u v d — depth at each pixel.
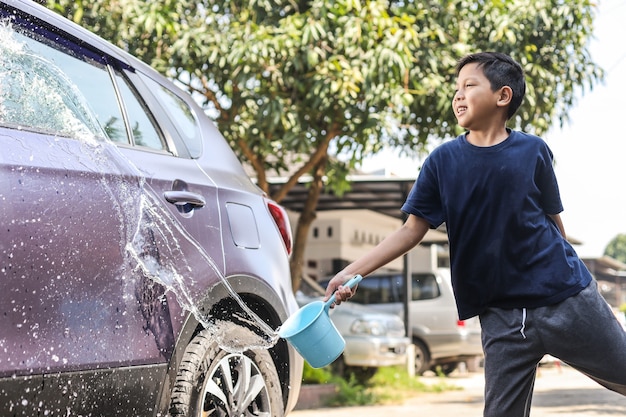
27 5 3.17
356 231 20.16
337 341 3.09
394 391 11.51
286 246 4.40
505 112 3.07
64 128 3.12
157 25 8.19
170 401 3.36
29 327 2.78
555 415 8.06
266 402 3.91
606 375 3.01
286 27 8.46
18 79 3.01
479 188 3.01
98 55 3.55
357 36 8.32
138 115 3.65
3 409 2.69
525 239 2.99
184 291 3.43
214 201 3.79
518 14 9.11
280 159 10.23
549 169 3.04
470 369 16.72
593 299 3.00
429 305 14.80
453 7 9.28
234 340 3.68
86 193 3.07
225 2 9.03
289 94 9.24
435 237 17.62
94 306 3.02
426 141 10.16
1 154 2.80
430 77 9.00
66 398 2.89
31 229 2.82
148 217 3.33
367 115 9.16
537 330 2.99
